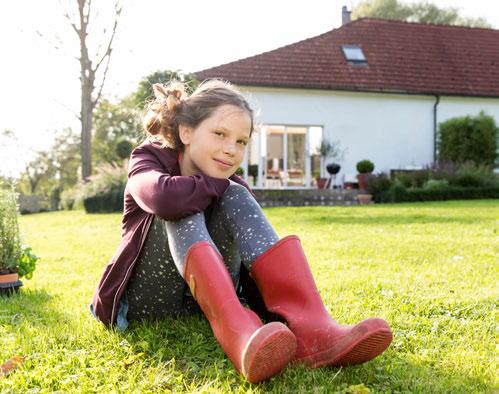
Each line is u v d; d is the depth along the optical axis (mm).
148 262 2260
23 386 1909
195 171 2307
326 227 8719
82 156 20297
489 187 16203
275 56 19203
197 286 1938
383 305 3123
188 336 2371
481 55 21578
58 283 4199
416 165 18969
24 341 2371
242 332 1824
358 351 1863
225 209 2152
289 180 18516
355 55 20000
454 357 2182
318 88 18266
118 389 1860
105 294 2395
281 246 2025
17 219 3801
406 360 2174
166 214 1993
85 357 2166
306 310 1986
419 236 7164
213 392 1810
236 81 17828
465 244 6211
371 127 19000
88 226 11023
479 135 17688
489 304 3168
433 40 21766
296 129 18625
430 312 3016
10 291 3676
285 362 1780
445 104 19547
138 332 2414
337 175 18688
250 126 2219
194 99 2205
